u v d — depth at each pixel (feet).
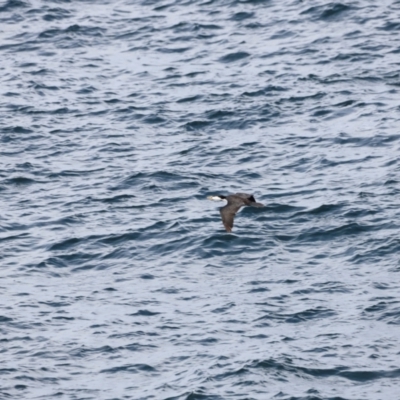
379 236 437.99
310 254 431.02
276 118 549.54
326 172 495.00
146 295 406.00
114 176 501.56
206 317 390.01
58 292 409.28
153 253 435.53
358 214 454.81
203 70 607.37
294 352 365.61
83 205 476.13
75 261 432.66
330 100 563.48
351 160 503.61
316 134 531.09
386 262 421.18
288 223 453.17
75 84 599.57
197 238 442.09
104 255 435.53
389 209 457.27
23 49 644.27
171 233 447.42
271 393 343.46
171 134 541.34
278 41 633.61
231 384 348.38
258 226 450.30
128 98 581.12
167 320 388.78
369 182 481.87
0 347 373.61
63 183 497.87
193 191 483.51
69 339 377.71
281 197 474.49
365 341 371.97
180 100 574.97
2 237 450.71
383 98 562.25
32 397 346.13
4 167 511.81
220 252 433.48
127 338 377.71
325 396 342.23
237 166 506.07
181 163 510.58
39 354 369.50
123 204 475.72
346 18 651.25
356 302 395.96
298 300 399.03
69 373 359.46
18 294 407.03
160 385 350.43
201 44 638.94
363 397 342.23
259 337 376.27
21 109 571.69
